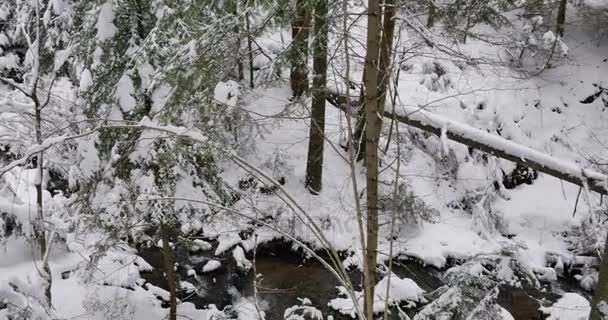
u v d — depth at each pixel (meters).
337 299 9.56
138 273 9.65
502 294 9.76
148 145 6.32
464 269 5.70
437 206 11.88
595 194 11.61
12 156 7.84
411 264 10.62
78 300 8.51
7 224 7.69
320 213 10.92
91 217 6.57
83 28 6.67
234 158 2.88
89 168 6.59
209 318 8.72
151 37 6.18
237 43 6.54
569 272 10.88
